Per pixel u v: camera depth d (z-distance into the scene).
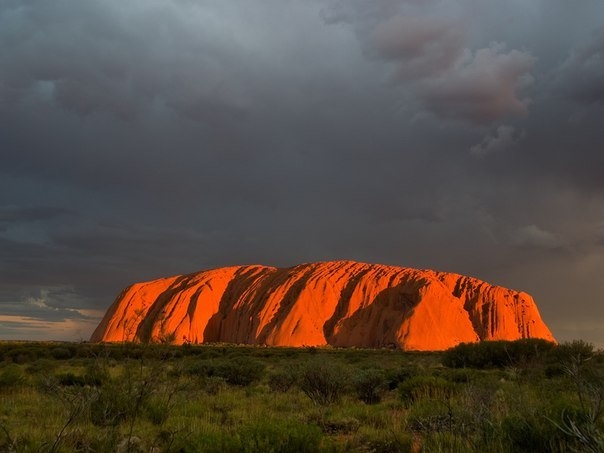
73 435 8.05
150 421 10.38
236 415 12.41
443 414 9.87
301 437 7.57
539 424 7.33
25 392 16.88
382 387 18.09
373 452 8.99
